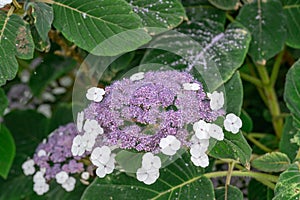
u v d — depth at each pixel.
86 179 0.87
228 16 0.96
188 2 0.93
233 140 0.71
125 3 0.75
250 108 1.13
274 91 1.04
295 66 0.81
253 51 0.91
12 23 0.74
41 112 1.21
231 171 0.77
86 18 0.75
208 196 0.75
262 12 0.92
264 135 1.00
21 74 1.20
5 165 0.98
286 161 0.78
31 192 1.04
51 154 0.91
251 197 0.93
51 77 1.14
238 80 0.79
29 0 0.77
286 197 0.73
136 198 0.77
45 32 0.74
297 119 0.82
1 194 1.06
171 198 0.76
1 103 0.92
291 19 0.93
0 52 0.73
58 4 0.77
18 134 1.13
